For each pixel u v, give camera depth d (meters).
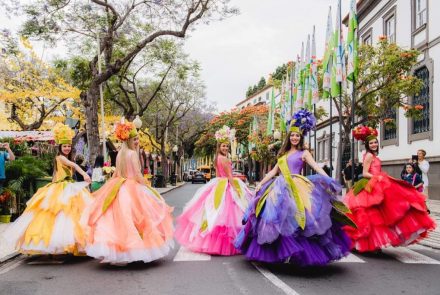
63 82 24.39
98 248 5.96
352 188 7.39
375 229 6.94
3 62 23.50
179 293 5.06
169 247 6.64
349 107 17.94
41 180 12.36
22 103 24.17
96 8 18.56
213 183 7.85
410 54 16.44
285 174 6.09
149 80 37.19
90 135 17.97
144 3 18.67
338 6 14.92
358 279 5.68
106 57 19.14
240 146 51.06
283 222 5.77
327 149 32.69
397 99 17.42
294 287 5.28
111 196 6.36
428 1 19.28
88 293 5.10
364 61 17.27
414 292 5.09
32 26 17.58
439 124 18.17
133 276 5.87
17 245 6.65
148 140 41.12
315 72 17.17
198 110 48.75
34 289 5.30
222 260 6.83
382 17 24.55
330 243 5.98
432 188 18.59
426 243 8.34
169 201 20.84
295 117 6.48
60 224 6.55
